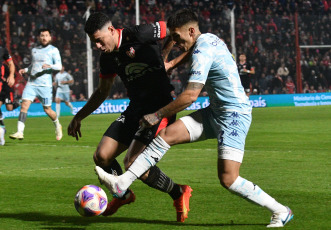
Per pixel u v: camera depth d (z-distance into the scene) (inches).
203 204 318.3
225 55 255.0
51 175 426.3
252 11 1617.9
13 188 373.1
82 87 1304.1
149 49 276.2
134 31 273.4
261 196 258.2
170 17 255.9
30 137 743.1
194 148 599.5
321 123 920.3
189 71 251.0
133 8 1518.2
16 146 629.9
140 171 252.4
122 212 301.3
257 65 1461.6
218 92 257.0
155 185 270.8
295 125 884.6
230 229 260.8
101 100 302.5
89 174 430.3
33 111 1258.0
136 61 276.5
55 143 662.5
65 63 1280.8
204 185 378.6
